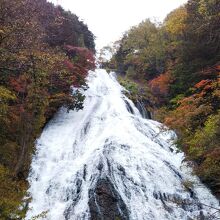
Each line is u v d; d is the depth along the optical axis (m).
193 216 15.15
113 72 38.12
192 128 16.28
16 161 15.94
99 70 37.72
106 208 14.52
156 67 35.00
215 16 25.53
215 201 16.03
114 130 20.00
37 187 16.16
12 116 16.66
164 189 16.05
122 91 29.95
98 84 31.41
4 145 16.14
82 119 22.56
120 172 16.28
